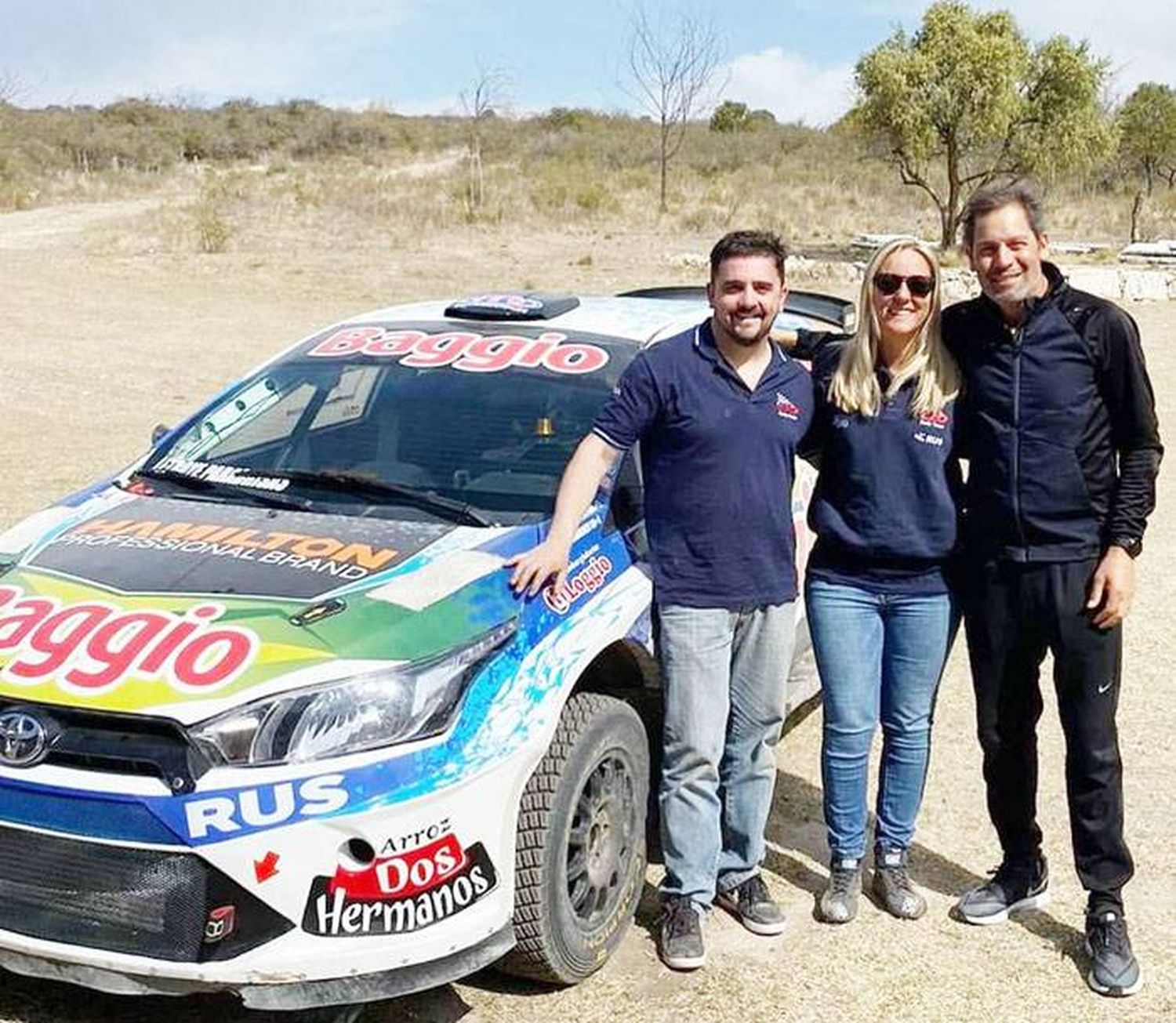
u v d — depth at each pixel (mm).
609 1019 3666
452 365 4719
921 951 4098
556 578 3680
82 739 3197
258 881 3146
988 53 26734
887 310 3832
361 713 3230
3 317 17578
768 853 4727
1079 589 3838
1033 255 3707
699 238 28531
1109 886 3945
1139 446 3768
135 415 12000
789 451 3846
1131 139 38750
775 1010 3742
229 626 3365
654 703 4359
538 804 3555
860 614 4062
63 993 3688
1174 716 6020
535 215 30891
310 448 4461
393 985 3271
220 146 60844
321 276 22172
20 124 60406
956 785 5309
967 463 4344
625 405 3740
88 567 3699
